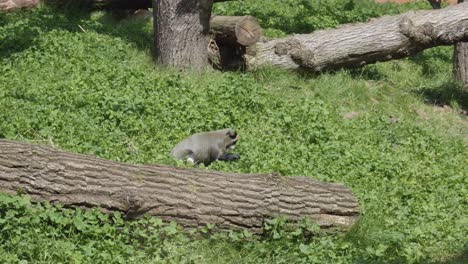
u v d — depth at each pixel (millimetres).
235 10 21562
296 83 16484
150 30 18812
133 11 20219
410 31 16875
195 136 11688
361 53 16922
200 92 14750
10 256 7797
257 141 12664
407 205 10867
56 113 12469
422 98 17297
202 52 16438
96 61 15883
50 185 8500
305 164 11758
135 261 8219
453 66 18641
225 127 13305
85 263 8008
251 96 14656
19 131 11703
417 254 8961
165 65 16344
